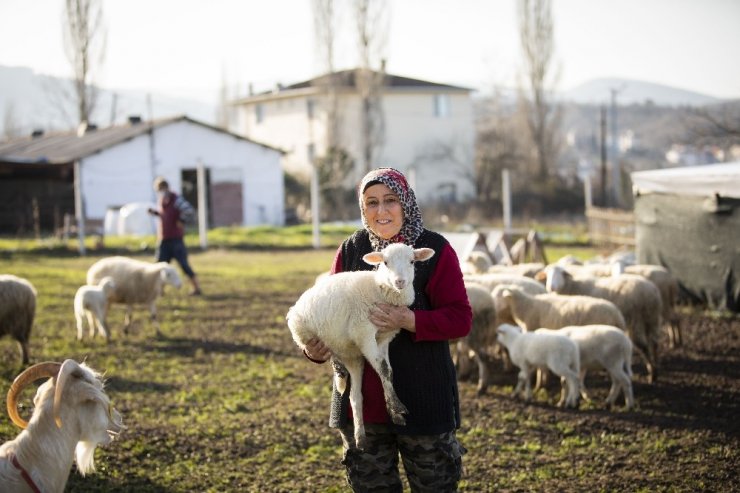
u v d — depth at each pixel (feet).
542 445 22.79
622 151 357.61
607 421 25.04
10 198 119.96
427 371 12.49
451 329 12.27
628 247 78.95
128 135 121.08
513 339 27.71
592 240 88.33
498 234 56.70
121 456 20.59
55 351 33.09
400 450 12.83
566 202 158.51
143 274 38.09
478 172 174.70
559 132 183.42
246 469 20.30
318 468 20.53
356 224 117.19
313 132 174.60
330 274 13.80
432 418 12.41
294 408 25.84
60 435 13.03
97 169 118.83
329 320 11.89
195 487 18.97
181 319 42.57
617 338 26.50
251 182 134.82
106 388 27.43
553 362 26.45
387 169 13.20
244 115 200.95
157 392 27.25
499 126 184.34
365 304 11.96
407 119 176.35
